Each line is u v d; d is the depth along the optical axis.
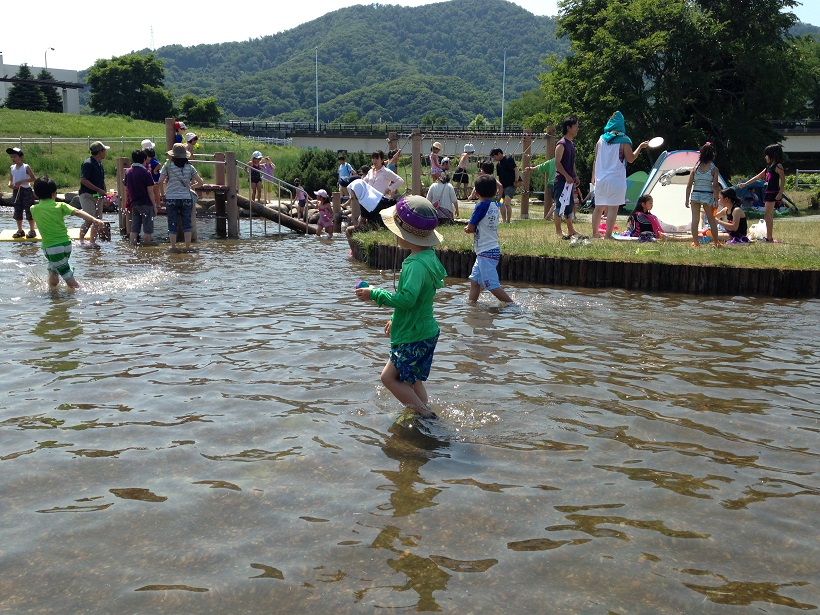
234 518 3.25
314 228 18.58
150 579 2.78
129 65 84.31
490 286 8.28
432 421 4.49
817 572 2.88
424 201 4.62
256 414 4.55
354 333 6.73
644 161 30.42
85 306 7.89
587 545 3.06
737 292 9.24
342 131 67.00
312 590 2.71
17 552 2.96
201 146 45.22
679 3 29.78
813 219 18.61
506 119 104.94
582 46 32.53
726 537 3.14
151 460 3.86
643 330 7.01
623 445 4.16
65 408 4.64
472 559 2.95
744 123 30.38
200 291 8.97
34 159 34.62
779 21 30.33
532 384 5.25
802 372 5.62
